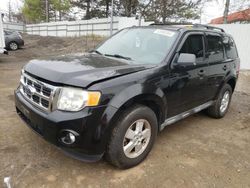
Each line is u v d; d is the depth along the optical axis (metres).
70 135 2.69
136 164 3.26
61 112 2.70
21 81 3.53
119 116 2.90
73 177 2.96
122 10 35.97
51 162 3.21
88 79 2.72
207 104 4.78
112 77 2.86
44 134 2.84
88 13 40.50
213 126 4.90
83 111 2.65
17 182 2.78
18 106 3.40
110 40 4.53
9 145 3.55
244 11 21.72
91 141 2.71
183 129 4.63
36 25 39.66
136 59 3.72
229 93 5.47
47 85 2.83
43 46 21.88
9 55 15.75
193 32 4.11
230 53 5.35
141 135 3.22
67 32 32.38
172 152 3.69
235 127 4.92
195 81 4.03
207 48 4.42
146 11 31.06
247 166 3.47
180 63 3.59
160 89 3.32
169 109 3.65
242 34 13.11
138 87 2.99
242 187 3.00
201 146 3.97
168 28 4.08
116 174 3.07
